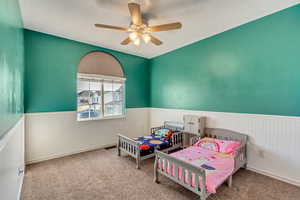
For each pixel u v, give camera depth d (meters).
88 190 2.02
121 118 4.20
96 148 3.70
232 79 2.83
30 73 2.82
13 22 1.56
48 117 3.03
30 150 2.82
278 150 2.27
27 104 2.79
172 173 2.00
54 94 3.10
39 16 2.36
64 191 2.00
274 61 2.32
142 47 3.82
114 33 2.99
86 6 2.11
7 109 1.19
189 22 2.56
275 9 2.21
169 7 2.13
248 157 2.60
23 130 2.46
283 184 2.14
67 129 3.27
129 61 4.35
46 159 2.99
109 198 1.87
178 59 3.89
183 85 3.78
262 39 2.43
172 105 4.10
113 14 2.31
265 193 1.95
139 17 1.82
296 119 2.12
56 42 3.11
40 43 2.93
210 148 2.59
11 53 1.41
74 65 3.35
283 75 2.23
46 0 1.97
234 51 2.79
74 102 3.36
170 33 3.01
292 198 1.85
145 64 4.76
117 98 4.22
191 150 2.56
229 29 2.84
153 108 4.70
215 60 3.09
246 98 2.64
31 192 1.97
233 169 2.13
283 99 2.24
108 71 3.93
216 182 1.77
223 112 2.97
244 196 1.89
